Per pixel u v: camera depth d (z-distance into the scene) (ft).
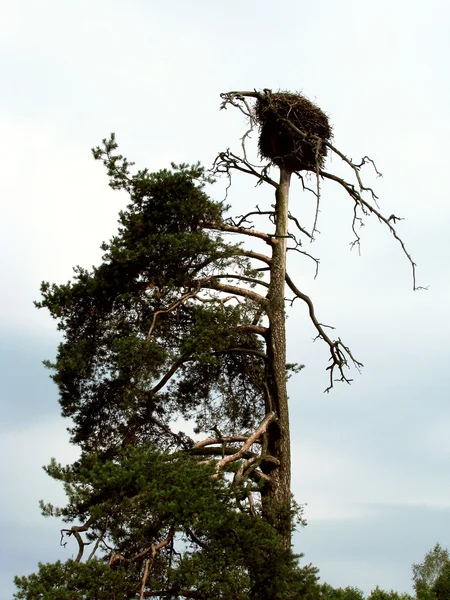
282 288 62.75
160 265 57.00
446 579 86.89
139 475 41.50
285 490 56.24
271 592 41.91
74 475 44.09
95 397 56.80
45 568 38.70
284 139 66.54
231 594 38.55
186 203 58.34
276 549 42.60
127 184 59.88
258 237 64.39
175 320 58.13
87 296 57.93
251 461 54.29
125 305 57.16
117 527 40.52
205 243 56.03
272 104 64.08
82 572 38.04
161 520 40.50
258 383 61.21
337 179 67.05
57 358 56.75
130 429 57.11
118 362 52.11
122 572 38.96
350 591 84.38
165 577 41.01
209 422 61.31
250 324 60.18
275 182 67.15
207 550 40.65
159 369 52.95
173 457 46.14
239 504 45.06
